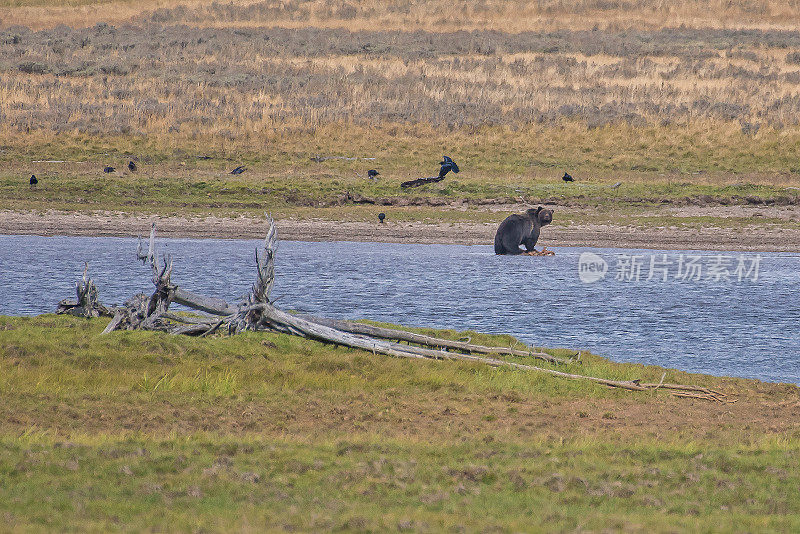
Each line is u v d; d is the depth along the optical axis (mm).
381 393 15914
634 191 43125
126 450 11281
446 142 50938
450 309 26297
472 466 11141
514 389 16688
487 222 40625
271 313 19047
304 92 61031
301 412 14477
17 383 14719
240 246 36656
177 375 15852
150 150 48656
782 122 53438
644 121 53812
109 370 15977
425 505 9812
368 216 40969
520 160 48531
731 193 43062
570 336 23172
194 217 40000
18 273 30391
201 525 8562
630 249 36625
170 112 54250
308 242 37719
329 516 9047
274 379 16281
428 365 17750
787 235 38688
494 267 33438
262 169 46531
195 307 19578
